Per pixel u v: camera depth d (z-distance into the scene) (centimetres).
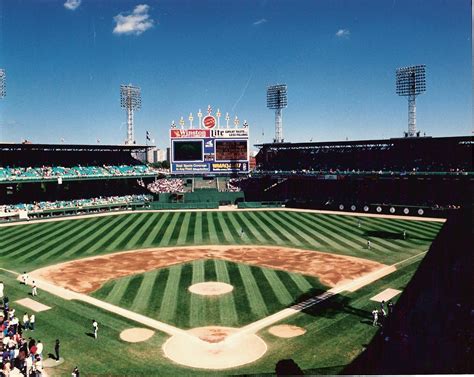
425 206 7594
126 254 4919
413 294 3053
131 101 10338
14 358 2333
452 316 2550
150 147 9662
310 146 9825
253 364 2333
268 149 10688
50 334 2748
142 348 2548
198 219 7488
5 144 7788
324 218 7469
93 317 3031
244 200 9488
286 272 4116
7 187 8494
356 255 4769
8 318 2823
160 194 9312
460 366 1947
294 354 2433
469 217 3306
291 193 9669
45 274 4116
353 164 9369
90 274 4100
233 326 2855
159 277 3991
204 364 2348
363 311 3066
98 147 9012
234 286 3697
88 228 6594
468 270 3088
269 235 6025
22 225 6850
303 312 3075
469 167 7900
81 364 2355
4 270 4266
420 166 8462
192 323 2912
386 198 8500
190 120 9225
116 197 9094
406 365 2070
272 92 10381
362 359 2281
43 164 8831
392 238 5675
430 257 3272
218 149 9300
